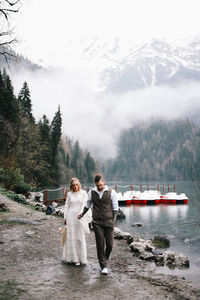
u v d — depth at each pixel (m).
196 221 17.03
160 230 13.98
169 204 28.48
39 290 4.50
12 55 16.42
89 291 4.53
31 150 42.81
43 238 8.45
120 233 9.91
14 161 31.41
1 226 9.45
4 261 6.09
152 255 7.42
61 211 15.07
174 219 18.20
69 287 4.68
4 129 36.19
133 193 30.31
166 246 9.89
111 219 5.57
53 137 66.38
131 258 7.29
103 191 5.57
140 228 14.66
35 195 25.33
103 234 5.55
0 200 16.00
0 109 45.16
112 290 4.62
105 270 5.45
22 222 10.40
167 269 6.57
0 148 35.81
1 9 14.46
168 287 5.02
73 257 5.94
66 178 88.69
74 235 5.98
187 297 4.53
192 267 6.91
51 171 62.84
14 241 7.82
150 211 22.83
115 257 7.26
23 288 4.57
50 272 5.45
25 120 42.06
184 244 10.27
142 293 4.55
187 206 26.59
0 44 15.72
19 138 38.31
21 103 59.00
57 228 10.14
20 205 15.98
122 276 5.48
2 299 4.10
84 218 5.97
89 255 7.02
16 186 25.14
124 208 25.22
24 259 6.30
